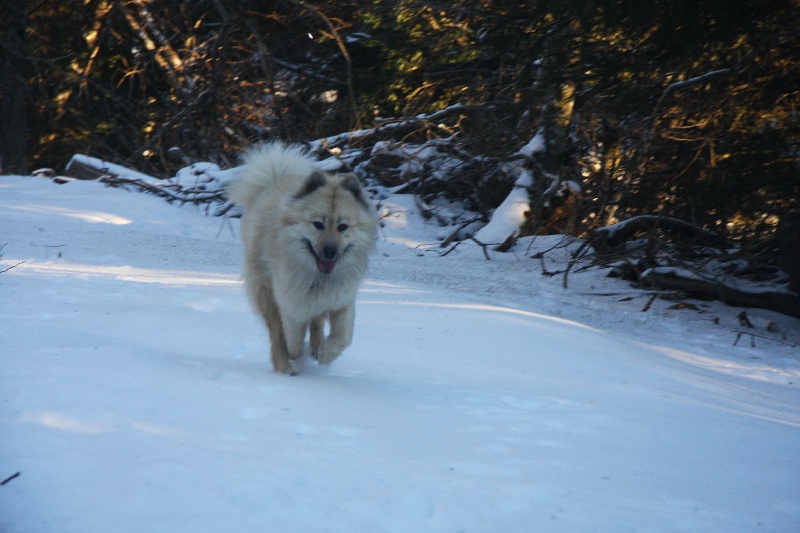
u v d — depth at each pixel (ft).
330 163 58.90
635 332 31.83
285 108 70.23
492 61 65.67
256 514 9.57
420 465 12.07
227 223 52.24
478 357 21.09
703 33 38.75
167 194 57.47
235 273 34.30
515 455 13.04
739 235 44.91
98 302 24.07
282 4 72.59
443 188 59.98
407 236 54.08
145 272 32.37
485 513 10.39
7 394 13.32
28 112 87.15
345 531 9.38
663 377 21.61
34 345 16.47
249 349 20.65
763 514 11.25
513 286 39.32
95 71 81.00
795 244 37.19
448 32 62.28
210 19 83.41
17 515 9.02
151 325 21.29
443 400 16.33
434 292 32.42
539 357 21.58
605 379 20.10
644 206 48.32
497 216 52.60
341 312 18.99
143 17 74.84
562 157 55.77
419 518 10.10
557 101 50.14
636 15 38.22
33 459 10.53
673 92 42.98
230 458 11.18
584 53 43.47
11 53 77.77
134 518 9.09
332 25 69.31
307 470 11.11
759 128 42.96
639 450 13.93
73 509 9.22
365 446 12.77
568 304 36.29
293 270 18.28
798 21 39.32
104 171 60.29
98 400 13.20
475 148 58.70
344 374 18.58
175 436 11.95
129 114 81.97
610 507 11.00
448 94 67.36
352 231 18.48
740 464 13.58
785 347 31.71
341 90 73.36
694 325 34.55
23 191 55.16
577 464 12.84
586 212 51.24
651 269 40.40
